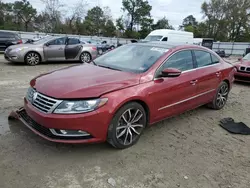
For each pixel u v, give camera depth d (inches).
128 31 2443.4
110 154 119.9
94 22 2191.2
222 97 206.2
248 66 323.9
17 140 126.3
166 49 152.6
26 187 92.5
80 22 1801.2
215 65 190.9
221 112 201.3
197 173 109.7
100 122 109.7
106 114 110.3
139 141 136.6
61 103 105.0
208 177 107.3
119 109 116.4
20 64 411.5
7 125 143.3
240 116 194.5
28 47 398.6
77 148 122.9
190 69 161.9
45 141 127.0
